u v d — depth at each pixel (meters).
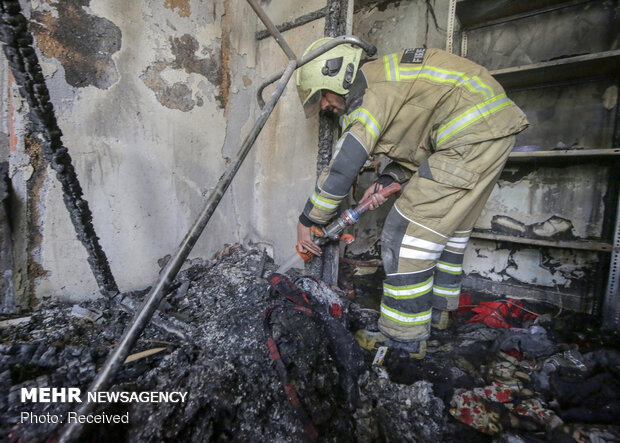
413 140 1.06
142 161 1.23
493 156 0.92
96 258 0.98
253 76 1.67
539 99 1.54
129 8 1.14
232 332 0.96
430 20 1.81
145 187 1.25
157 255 1.33
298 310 1.04
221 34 1.48
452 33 1.44
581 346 1.15
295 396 0.73
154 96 1.25
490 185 1.06
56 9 0.95
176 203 1.38
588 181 1.46
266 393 0.75
